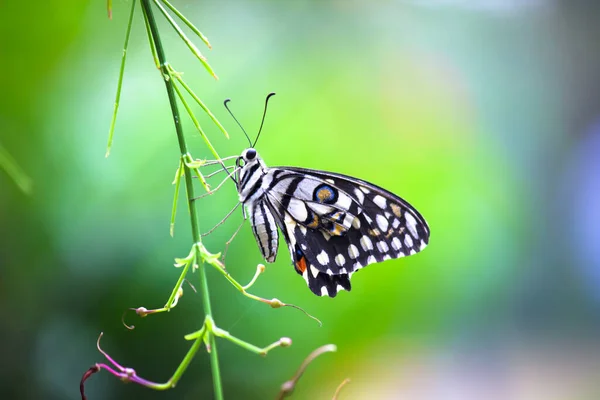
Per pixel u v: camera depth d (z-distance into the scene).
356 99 0.79
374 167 0.78
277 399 0.48
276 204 0.55
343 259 0.55
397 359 0.72
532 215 1.09
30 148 0.62
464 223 0.83
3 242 0.61
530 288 1.04
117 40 0.64
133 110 0.64
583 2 1.18
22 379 0.61
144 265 0.62
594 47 1.21
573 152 1.20
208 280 0.63
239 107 0.69
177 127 0.49
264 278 0.64
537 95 1.17
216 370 0.48
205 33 0.68
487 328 0.88
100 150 0.63
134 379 0.48
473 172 0.93
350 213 0.55
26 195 0.61
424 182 0.82
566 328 1.04
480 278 0.87
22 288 0.61
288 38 0.73
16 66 0.62
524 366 0.90
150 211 0.63
